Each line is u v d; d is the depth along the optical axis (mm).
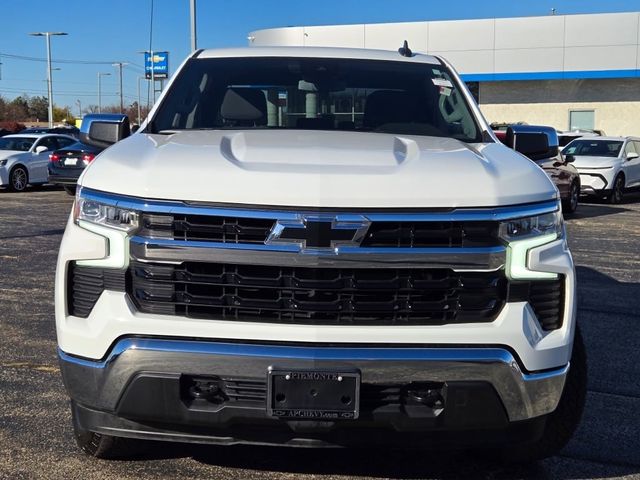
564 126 37094
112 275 2951
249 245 2826
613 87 36219
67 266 3064
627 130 36406
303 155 3191
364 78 4527
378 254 2822
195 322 2859
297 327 2832
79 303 3049
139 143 3531
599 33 34469
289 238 2820
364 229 2818
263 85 4430
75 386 3023
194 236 2865
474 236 2895
